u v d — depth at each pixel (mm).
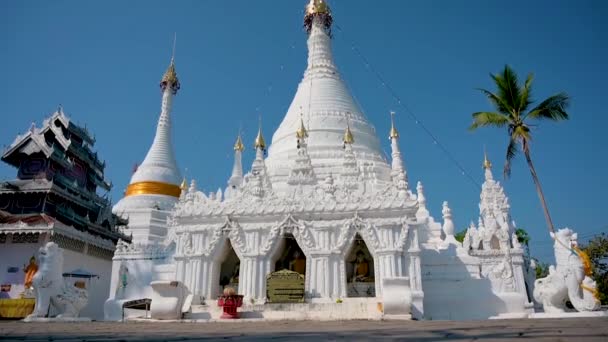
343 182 30812
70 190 40844
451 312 24125
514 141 30641
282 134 41281
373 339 7188
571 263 19719
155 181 52281
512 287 28016
